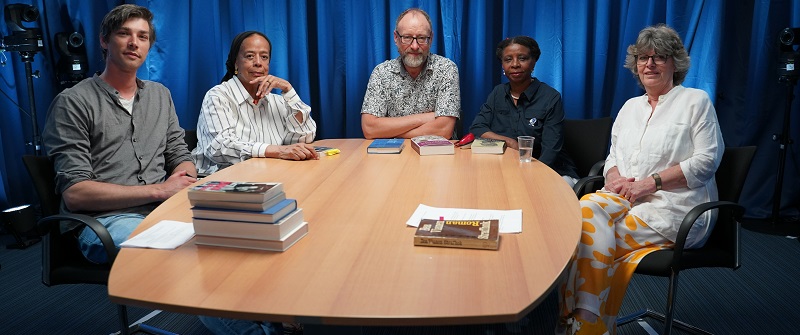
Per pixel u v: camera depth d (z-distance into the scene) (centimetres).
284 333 219
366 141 282
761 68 326
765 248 306
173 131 243
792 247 306
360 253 119
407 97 301
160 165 232
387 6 344
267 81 262
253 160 232
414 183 184
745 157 192
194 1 352
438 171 202
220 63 360
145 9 221
